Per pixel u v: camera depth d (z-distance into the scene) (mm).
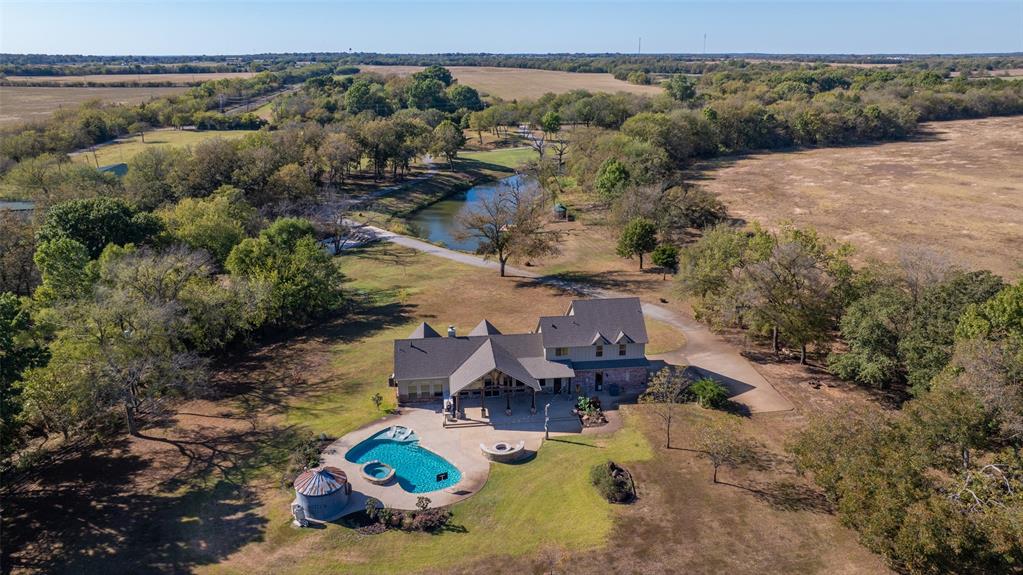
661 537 40156
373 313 81375
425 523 41344
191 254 74500
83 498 44469
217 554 38969
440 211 141625
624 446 50594
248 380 63094
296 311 75875
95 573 37312
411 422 54719
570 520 41969
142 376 53406
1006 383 41000
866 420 41000
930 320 53438
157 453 50156
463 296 87250
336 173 141750
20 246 78625
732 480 46000
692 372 63344
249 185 117875
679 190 114500
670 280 92500
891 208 123750
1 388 42625
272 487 45750
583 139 161750
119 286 60219
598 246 111688
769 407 56406
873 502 36000
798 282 63219
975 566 33500
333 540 40219
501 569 37750
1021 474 36188
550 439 51938
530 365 59312
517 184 145000
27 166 115062
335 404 58000
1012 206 121375
